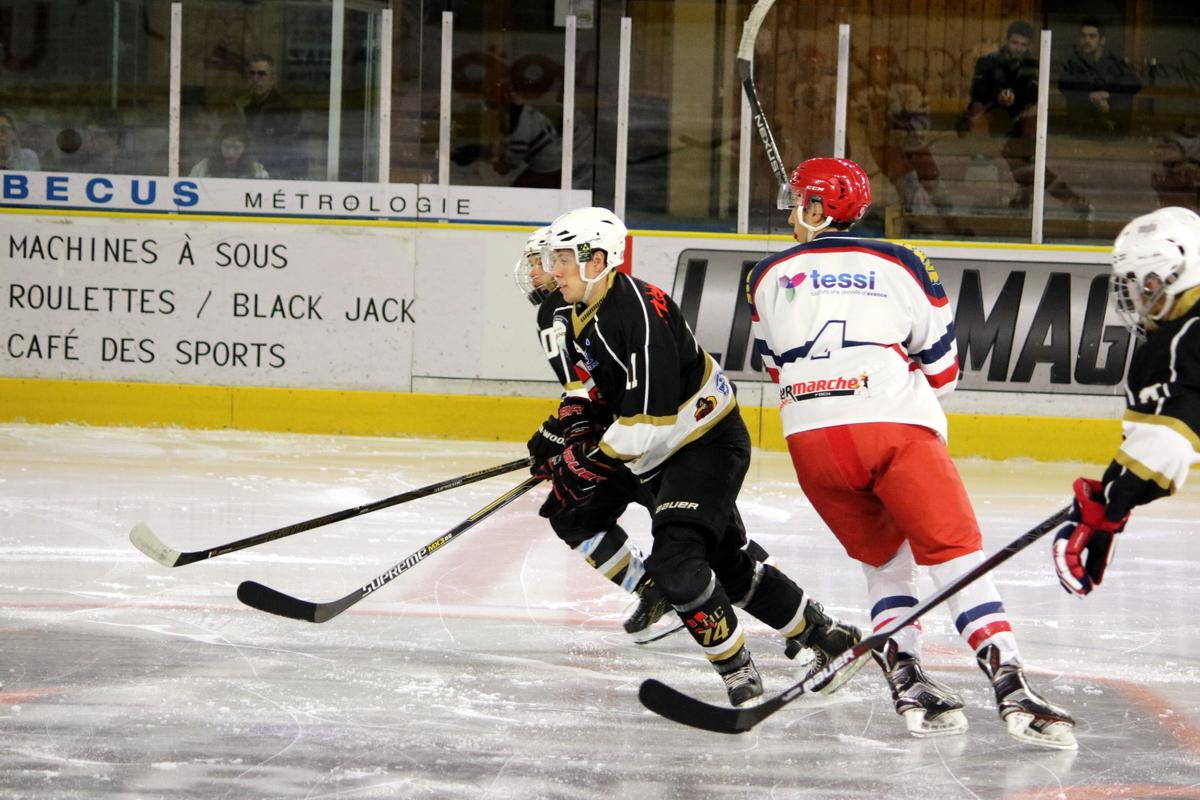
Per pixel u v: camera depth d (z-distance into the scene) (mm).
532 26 25125
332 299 24844
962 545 9367
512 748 9250
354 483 19906
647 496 11461
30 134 25203
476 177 25406
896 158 25531
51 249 24922
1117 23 25094
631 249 24625
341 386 24953
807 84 25328
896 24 25297
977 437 24172
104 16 25000
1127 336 23953
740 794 8461
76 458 21297
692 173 25328
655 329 9703
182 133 25109
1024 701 9180
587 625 12633
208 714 9805
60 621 12258
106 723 9547
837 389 9609
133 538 12023
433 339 24828
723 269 24516
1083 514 8094
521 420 24781
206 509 17625
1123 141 25266
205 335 24922
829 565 15312
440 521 17172
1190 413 7684
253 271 24844
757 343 10383
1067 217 25359
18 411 25047
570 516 11625
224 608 12852
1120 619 13164
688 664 11438
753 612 10891
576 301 9859
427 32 24922
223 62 25016
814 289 9711
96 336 24984
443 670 11094
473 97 25266
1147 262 7699
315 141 25125
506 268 24734
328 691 10438
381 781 8555
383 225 24703
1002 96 25078
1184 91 25266
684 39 25141
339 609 11156
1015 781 8727
